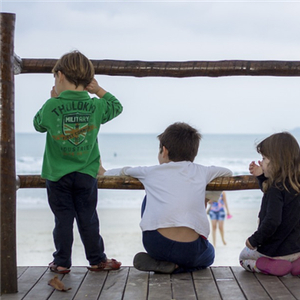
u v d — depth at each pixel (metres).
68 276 2.98
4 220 2.62
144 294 2.61
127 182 3.25
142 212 3.30
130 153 47.25
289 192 2.89
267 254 2.95
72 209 3.05
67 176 2.98
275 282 2.81
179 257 2.96
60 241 3.03
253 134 70.50
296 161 2.91
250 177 3.25
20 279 2.91
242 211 19.12
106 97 3.15
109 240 12.59
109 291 2.67
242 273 3.01
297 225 2.94
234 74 3.47
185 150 3.18
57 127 2.92
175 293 2.62
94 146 3.08
